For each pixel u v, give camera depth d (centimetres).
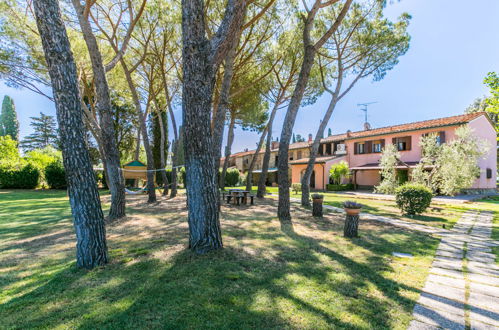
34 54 1013
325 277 335
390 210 1052
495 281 331
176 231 605
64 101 349
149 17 1013
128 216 822
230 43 432
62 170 2228
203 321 230
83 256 362
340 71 1128
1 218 805
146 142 1254
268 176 3450
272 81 1467
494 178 2009
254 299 272
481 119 1798
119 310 248
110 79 1405
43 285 307
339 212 975
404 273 355
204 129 421
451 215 912
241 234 579
